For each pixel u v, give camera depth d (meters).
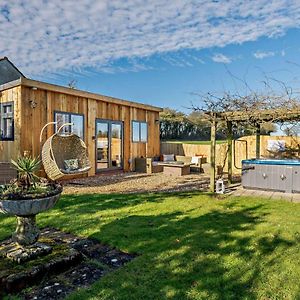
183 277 2.87
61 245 3.49
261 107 7.15
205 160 13.65
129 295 2.56
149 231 4.25
